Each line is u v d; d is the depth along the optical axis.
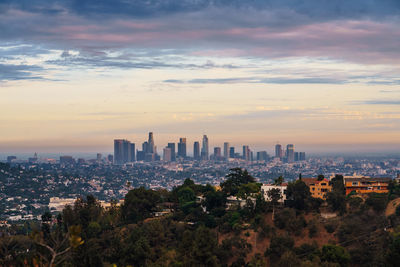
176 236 137.88
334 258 110.00
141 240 125.62
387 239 112.94
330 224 129.38
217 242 127.38
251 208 145.00
